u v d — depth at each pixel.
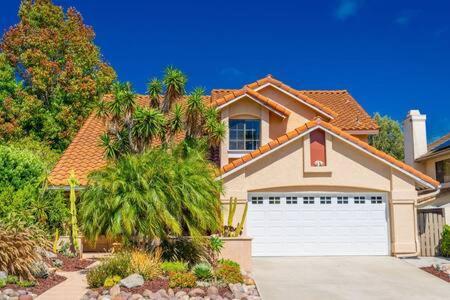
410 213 20.41
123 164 15.79
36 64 37.94
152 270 13.84
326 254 20.36
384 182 20.58
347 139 20.31
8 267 13.38
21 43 38.44
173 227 14.98
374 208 20.64
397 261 19.00
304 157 20.38
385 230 20.56
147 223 14.93
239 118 23.05
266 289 14.25
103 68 40.94
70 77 38.41
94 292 12.74
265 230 20.33
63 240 18.97
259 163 20.30
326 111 23.86
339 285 14.83
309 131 20.39
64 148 37.94
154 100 19.33
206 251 16.59
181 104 19.25
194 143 18.75
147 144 18.00
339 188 20.58
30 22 39.44
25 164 20.09
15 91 37.88
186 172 16.19
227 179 20.11
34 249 14.23
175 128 18.44
